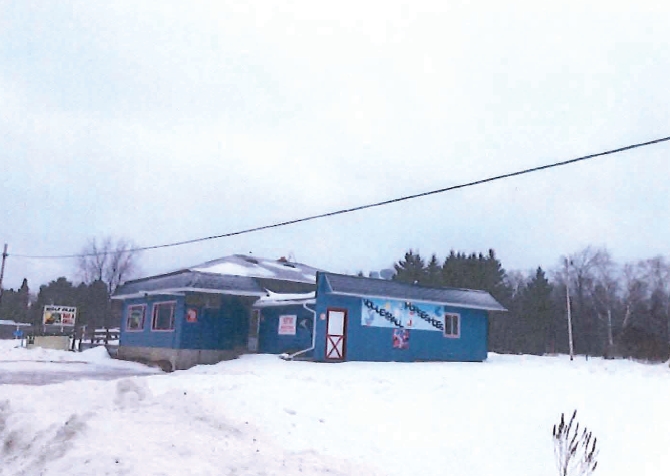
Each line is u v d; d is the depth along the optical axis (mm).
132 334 30703
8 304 87000
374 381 15422
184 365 26062
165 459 6957
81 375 21359
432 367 22703
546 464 9461
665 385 15469
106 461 6582
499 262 63344
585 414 12117
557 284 67875
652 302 57219
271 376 16203
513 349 57125
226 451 7777
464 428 11125
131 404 10266
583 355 53250
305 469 7637
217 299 27609
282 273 35031
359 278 27000
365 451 9438
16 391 11508
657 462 9594
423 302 28406
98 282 66750
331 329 25562
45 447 7461
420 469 8984
